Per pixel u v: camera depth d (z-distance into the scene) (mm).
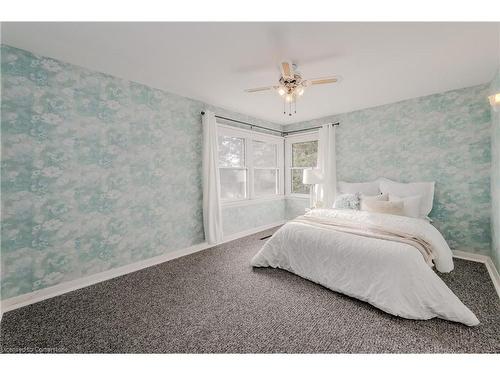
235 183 4234
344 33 1798
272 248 2689
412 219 2527
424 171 3264
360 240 2072
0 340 1570
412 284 1710
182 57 2174
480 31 1767
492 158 2680
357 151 3928
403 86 2893
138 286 2334
